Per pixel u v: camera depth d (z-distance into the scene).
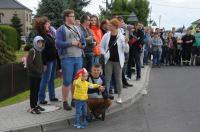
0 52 12.65
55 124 8.82
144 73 18.23
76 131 8.57
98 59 11.58
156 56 23.36
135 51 15.40
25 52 33.53
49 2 28.61
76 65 9.73
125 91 13.00
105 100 9.34
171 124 9.21
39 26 10.03
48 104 10.50
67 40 9.59
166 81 17.00
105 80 9.84
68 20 9.66
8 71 11.84
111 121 9.48
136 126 9.02
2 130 8.11
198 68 22.89
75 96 8.84
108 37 10.69
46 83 10.36
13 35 37.03
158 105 11.48
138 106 11.33
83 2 30.52
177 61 24.66
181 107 11.17
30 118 9.09
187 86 15.43
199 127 8.93
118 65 10.77
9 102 11.24
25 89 13.25
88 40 10.90
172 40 24.38
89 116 9.34
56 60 10.65
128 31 14.49
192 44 24.36
